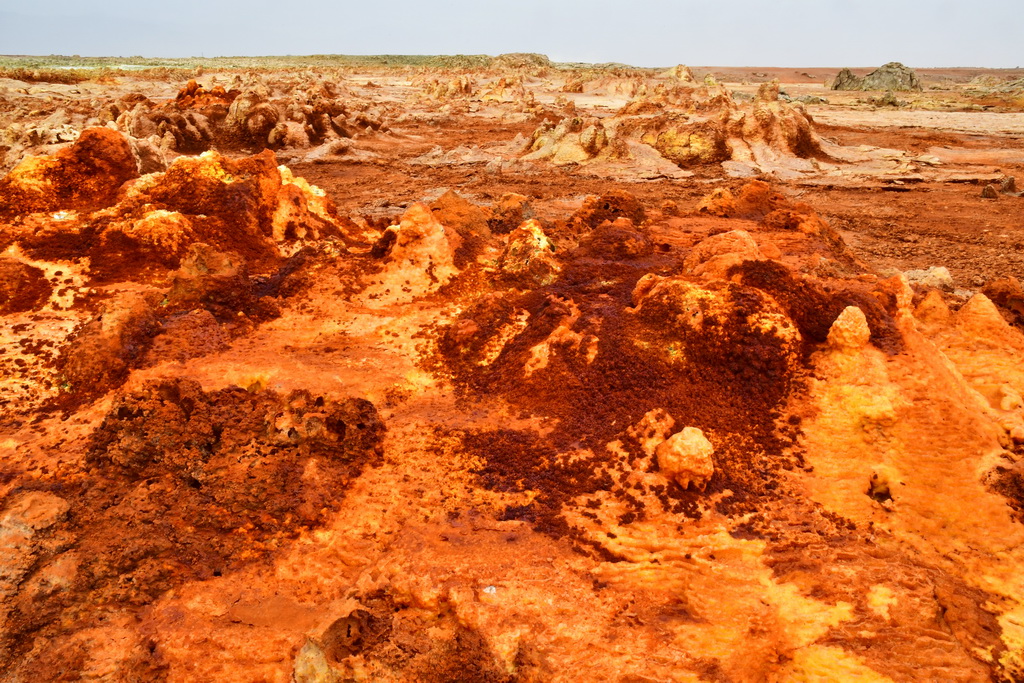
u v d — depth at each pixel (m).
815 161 31.58
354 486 6.49
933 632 5.30
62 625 5.48
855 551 5.86
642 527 6.02
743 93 65.69
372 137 37.69
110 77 64.19
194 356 7.78
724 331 7.61
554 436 6.98
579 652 5.13
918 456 6.71
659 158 31.95
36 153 22.64
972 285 16.12
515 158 32.50
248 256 10.73
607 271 9.82
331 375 7.52
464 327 8.23
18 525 5.66
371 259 10.03
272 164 12.02
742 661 5.13
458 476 6.56
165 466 6.45
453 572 5.61
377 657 5.10
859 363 7.27
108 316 7.71
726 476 6.50
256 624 5.43
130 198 11.07
